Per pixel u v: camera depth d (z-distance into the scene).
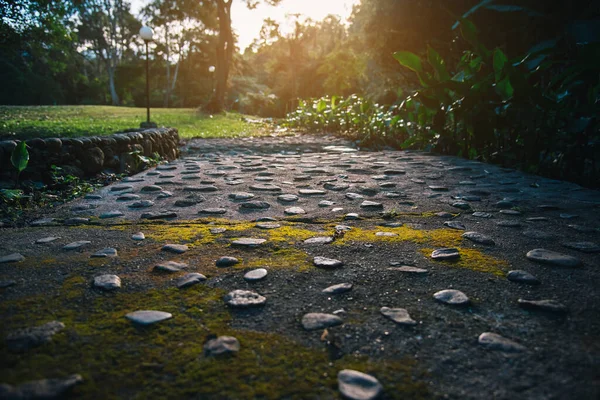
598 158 5.28
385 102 21.23
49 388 1.32
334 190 4.60
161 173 5.79
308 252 2.62
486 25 10.16
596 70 5.25
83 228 3.21
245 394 1.32
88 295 2.00
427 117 8.65
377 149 10.41
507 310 1.86
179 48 48.97
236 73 44.34
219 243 2.82
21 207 3.83
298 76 51.12
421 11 12.15
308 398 1.31
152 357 1.51
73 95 45.09
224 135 14.08
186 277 2.22
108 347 1.56
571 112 5.46
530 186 4.73
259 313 1.84
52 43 11.66
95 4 42.94
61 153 4.88
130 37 47.22
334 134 14.55
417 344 1.60
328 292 2.05
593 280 2.16
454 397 1.31
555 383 1.36
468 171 5.84
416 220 3.40
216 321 1.77
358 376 1.40
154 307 1.88
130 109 25.78
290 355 1.53
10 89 35.78
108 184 5.11
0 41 10.58
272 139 12.78
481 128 6.81
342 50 35.28
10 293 2.01
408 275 2.25
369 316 1.82
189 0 34.34
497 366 1.46
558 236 2.90
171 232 3.08
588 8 8.00
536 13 8.27
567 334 1.66
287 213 3.65
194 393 1.33
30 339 1.59
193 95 49.91
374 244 2.77
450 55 12.35
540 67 5.79
